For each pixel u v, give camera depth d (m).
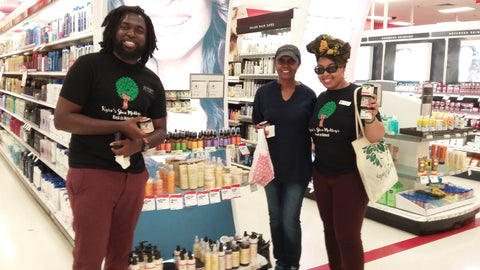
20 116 6.65
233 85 8.08
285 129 3.12
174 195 2.94
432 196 4.89
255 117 3.41
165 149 3.08
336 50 2.61
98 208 2.05
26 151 6.55
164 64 3.55
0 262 3.78
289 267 3.31
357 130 2.59
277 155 3.16
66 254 3.99
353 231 2.72
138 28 2.08
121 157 2.02
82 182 2.04
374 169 2.57
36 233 4.51
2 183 6.59
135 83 2.14
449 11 16.36
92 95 2.05
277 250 3.40
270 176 3.09
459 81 8.95
